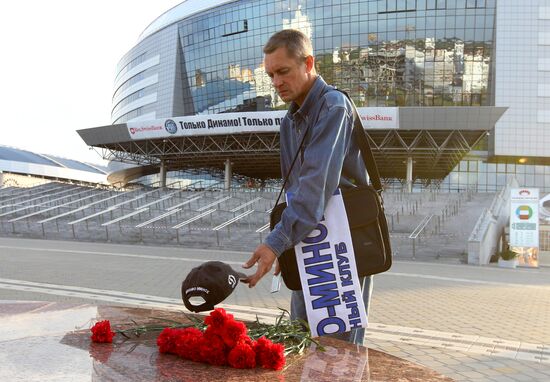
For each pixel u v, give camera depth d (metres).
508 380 4.59
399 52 57.19
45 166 78.81
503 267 21.19
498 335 6.45
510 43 54.91
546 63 54.62
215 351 1.50
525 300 9.97
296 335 1.80
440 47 56.31
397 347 5.67
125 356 1.57
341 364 1.60
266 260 1.79
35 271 11.57
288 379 1.42
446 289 11.16
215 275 1.66
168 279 10.91
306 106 2.14
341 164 1.96
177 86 69.06
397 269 16.31
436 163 53.78
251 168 62.38
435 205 31.28
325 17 59.00
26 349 1.63
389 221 27.70
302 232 1.84
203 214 28.78
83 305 2.46
